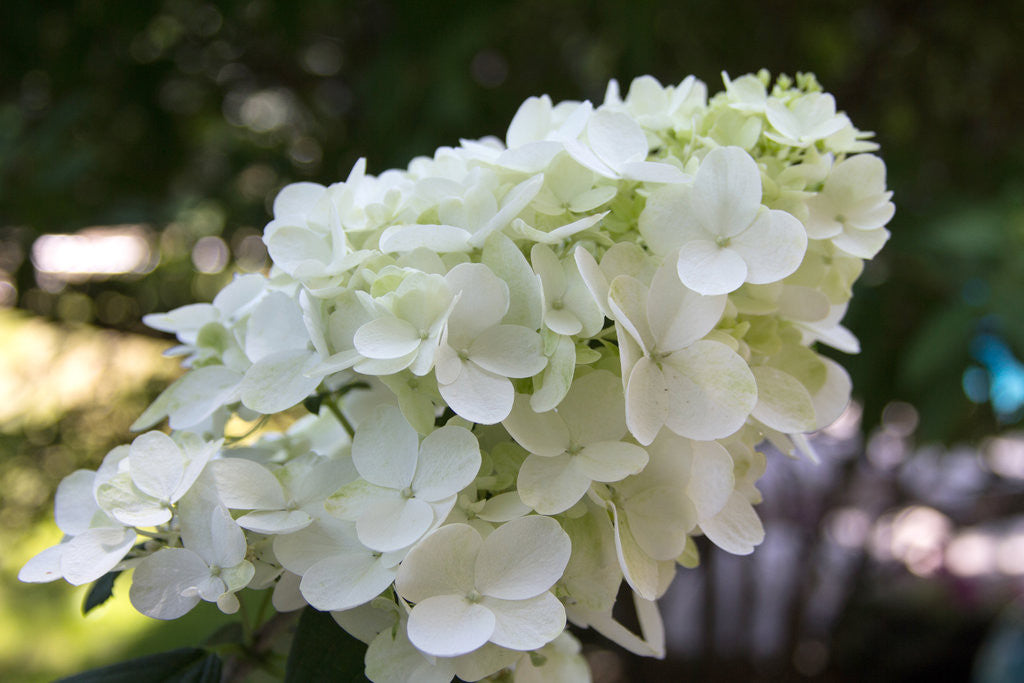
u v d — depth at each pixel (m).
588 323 0.35
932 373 0.80
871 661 1.39
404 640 0.35
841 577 1.42
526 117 0.40
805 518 1.30
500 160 0.37
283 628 0.40
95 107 0.99
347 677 0.36
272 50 1.07
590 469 0.35
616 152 0.38
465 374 0.35
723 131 0.39
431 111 0.82
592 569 0.36
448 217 0.37
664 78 1.07
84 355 0.93
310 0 0.94
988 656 1.28
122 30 0.93
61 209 0.88
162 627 0.99
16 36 0.91
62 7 0.91
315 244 0.37
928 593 1.41
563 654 0.40
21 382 0.89
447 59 0.82
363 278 0.36
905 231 0.83
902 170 1.00
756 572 1.32
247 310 0.40
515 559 0.34
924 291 0.85
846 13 1.13
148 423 0.38
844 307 0.43
